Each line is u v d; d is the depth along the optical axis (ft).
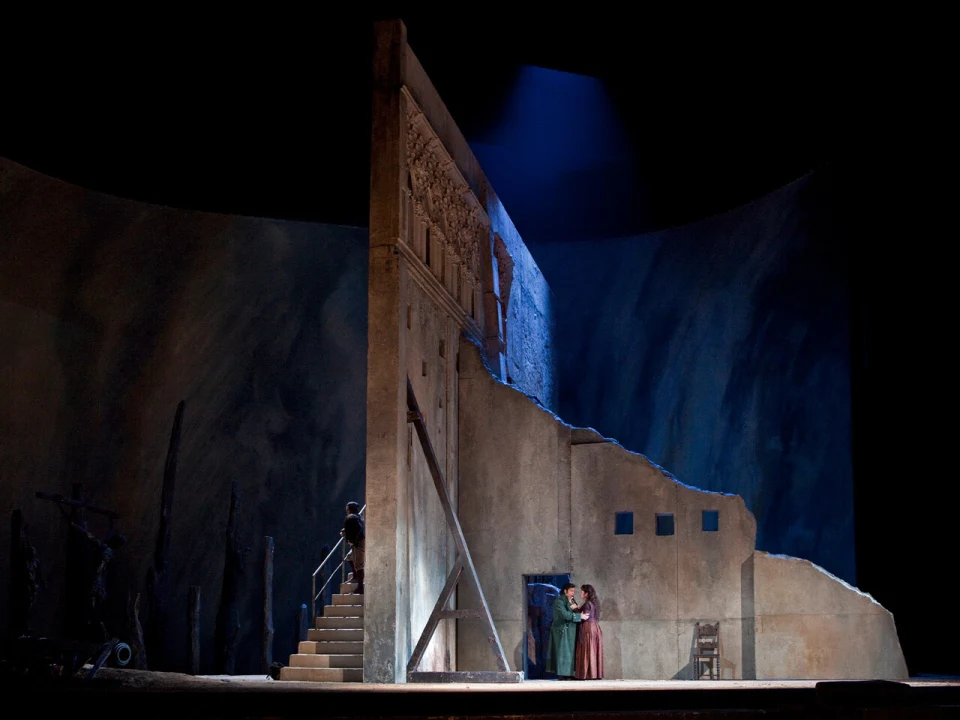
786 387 87.45
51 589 82.64
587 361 100.63
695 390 94.43
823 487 83.97
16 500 80.84
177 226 90.79
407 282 54.34
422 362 57.57
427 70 75.51
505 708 31.81
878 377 77.87
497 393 64.64
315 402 96.73
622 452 62.44
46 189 82.28
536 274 88.89
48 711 28.99
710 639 58.75
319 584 92.84
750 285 91.20
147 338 89.76
